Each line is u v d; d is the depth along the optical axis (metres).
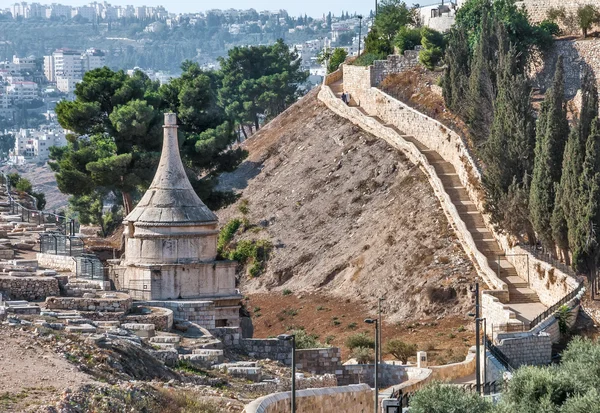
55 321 87.25
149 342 91.56
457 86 198.62
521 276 155.38
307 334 155.38
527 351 128.62
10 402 64.31
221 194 170.00
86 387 67.81
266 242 197.75
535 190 151.00
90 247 141.88
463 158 181.88
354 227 190.62
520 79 162.12
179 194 111.62
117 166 158.00
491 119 180.00
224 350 97.81
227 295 109.81
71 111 164.25
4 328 78.69
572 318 138.75
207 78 174.25
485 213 168.12
